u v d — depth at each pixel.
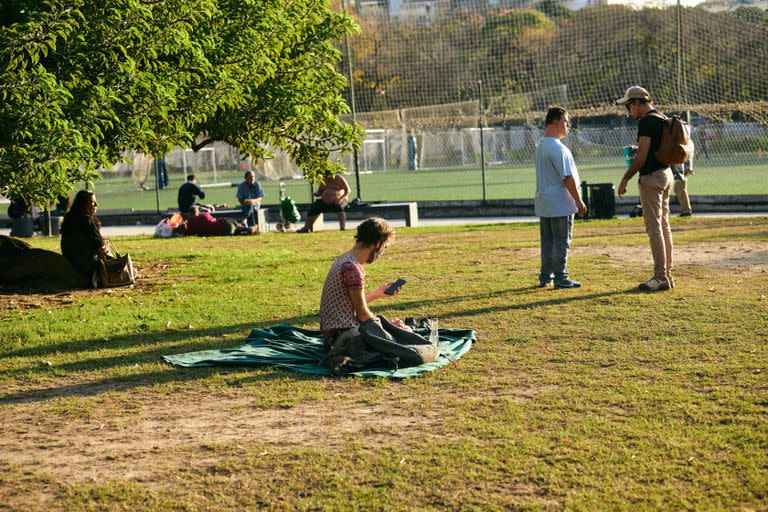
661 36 36.38
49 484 4.48
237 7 12.12
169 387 6.29
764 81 30.08
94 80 10.21
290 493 4.26
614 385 5.89
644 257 12.50
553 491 4.15
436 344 6.96
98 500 4.25
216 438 5.13
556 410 5.39
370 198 32.38
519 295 9.64
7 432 5.37
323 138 14.97
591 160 47.12
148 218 30.16
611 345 7.08
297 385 6.22
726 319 7.83
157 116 10.95
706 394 5.59
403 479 4.36
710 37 30.73
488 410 5.45
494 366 6.57
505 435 4.95
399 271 12.11
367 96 46.28
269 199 34.69
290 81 14.12
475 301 9.39
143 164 48.03
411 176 45.59
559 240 9.99
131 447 5.02
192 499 4.22
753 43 30.14
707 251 12.88
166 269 13.60
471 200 27.28
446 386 6.07
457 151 49.88
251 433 5.20
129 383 6.45
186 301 10.17
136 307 9.84
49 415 5.70
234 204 33.94
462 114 45.25
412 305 9.30
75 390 6.30
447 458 4.62
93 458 4.85
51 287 11.53
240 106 13.78
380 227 6.86
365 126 44.78
